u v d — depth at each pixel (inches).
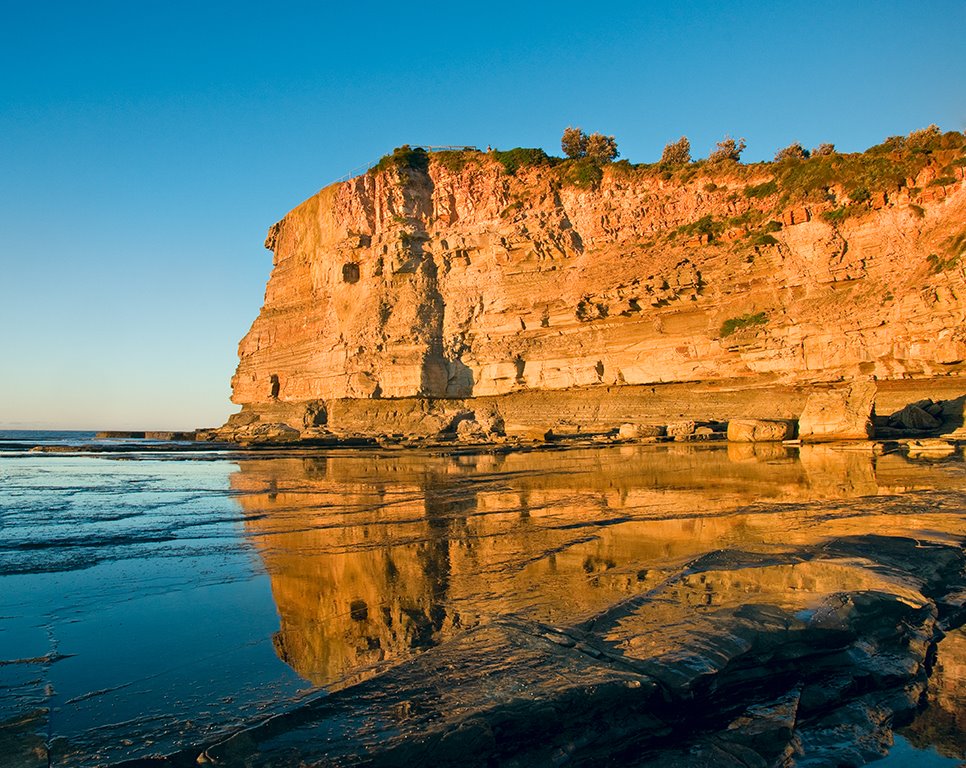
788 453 939.3
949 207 1272.1
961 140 1341.0
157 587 272.7
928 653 187.0
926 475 593.9
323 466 1000.2
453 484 677.9
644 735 140.9
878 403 1245.7
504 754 128.0
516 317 1833.2
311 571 298.0
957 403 1095.0
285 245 2507.4
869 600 206.2
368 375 1972.2
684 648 167.6
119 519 464.4
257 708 153.7
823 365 1327.5
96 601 251.9
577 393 1710.1
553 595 238.4
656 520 404.8
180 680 172.7
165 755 129.6
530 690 144.5
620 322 1654.8
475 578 274.8
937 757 137.7
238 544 364.5
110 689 166.6
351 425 1936.5
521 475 759.7
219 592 264.1
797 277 1411.2
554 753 130.3
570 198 1836.9
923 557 269.4
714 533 350.9
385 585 268.7
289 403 2258.9
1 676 176.6
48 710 153.3
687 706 149.6
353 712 137.2
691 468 766.5
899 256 1299.2
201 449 1737.2
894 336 1245.1
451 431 1766.7
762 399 1413.6
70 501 578.6
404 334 1935.3
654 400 1578.5
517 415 1750.7
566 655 167.9
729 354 1469.0
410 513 475.2
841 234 1379.2
